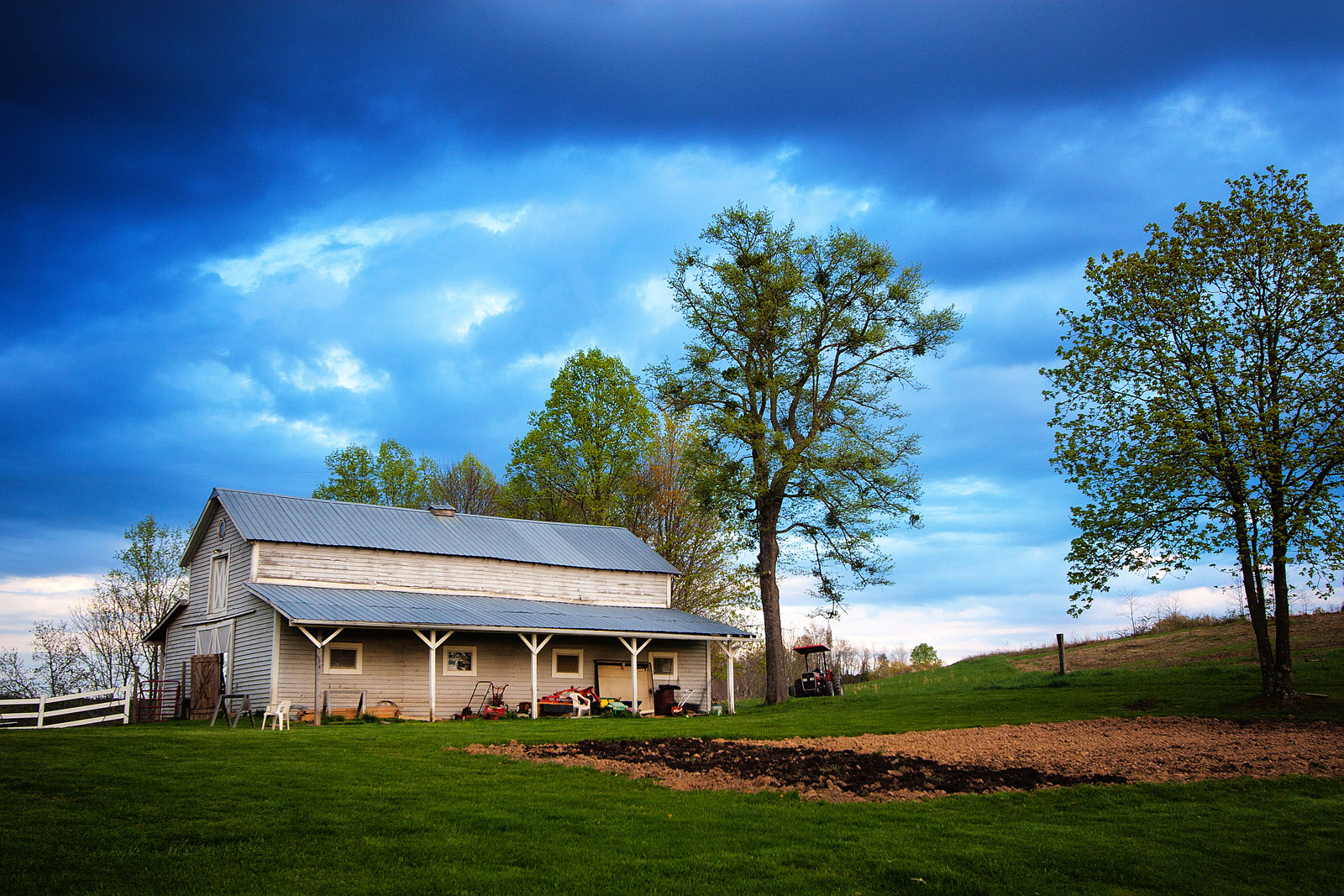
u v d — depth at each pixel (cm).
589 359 4581
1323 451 1994
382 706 2594
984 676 3691
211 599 2939
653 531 4684
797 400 3231
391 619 2486
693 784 1298
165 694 2830
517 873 847
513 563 3195
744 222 3219
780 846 961
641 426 4575
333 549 2841
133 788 1132
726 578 4456
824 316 3203
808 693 3791
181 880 797
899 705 2658
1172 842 993
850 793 1248
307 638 2539
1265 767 1377
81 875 793
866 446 3155
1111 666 3388
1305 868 908
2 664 4012
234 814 1028
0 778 1147
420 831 990
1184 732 1777
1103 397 2216
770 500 3195
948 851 947
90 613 4150
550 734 1933
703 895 808
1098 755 1523
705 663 3375
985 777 1341
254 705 2523
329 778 1271
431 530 3203
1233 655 3114
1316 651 2912
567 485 4566
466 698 2816
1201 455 2031
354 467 5097
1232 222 2162
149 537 4200
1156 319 2189
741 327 3195
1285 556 1984
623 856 916
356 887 794
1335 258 2042
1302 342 2069
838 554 3200
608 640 3169
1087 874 888
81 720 2311
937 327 3109
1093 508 2181
